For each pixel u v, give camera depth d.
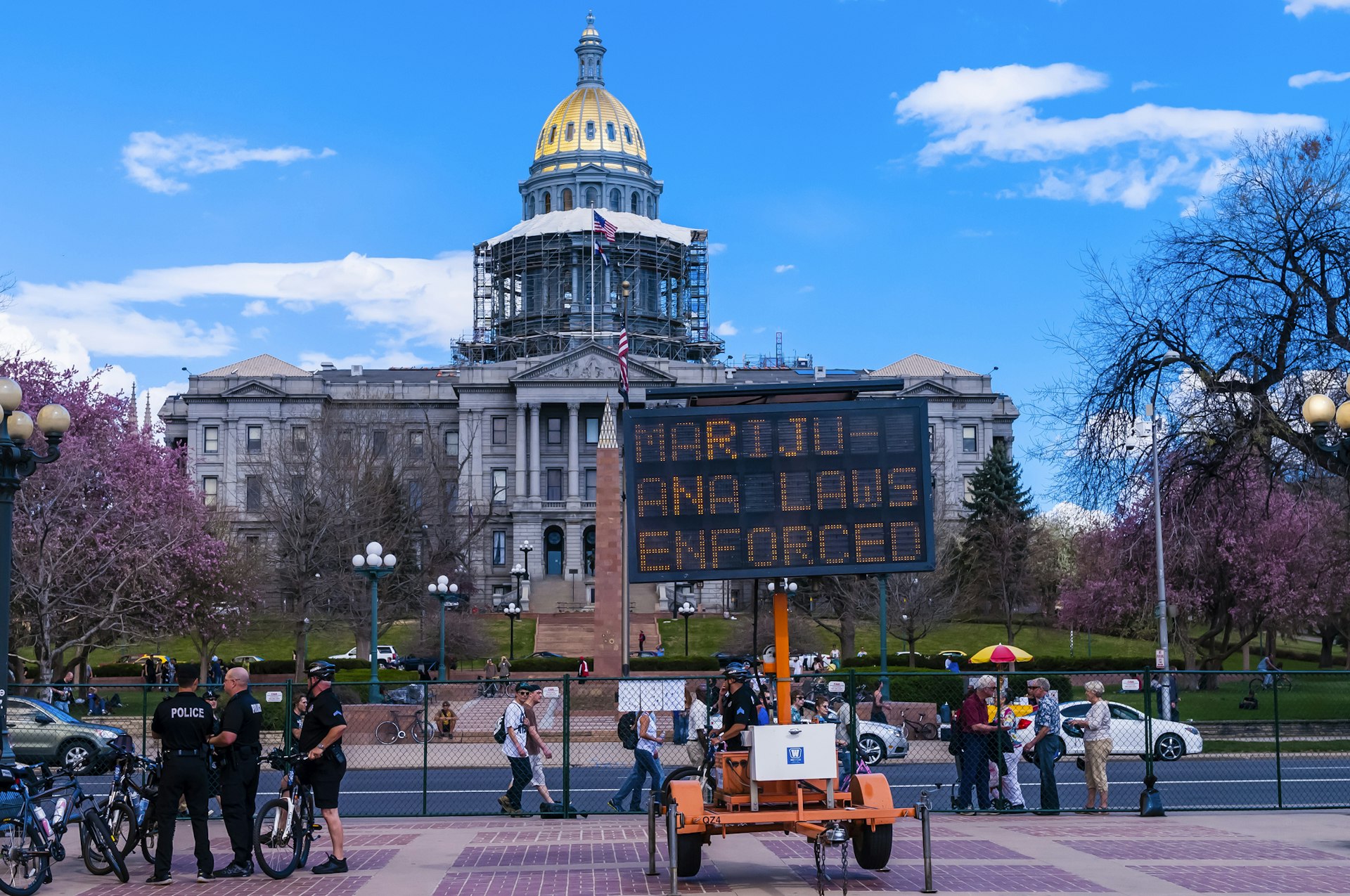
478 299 149.25
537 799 24.05
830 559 16.42
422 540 83.56
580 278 141.75
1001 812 21.19
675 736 24.58
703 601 113.75
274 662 70.50
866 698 37.47
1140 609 56.94
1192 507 34.66
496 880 15.07
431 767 28.50
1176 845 17.38
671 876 13.88
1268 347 31.33
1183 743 32.56
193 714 15.30
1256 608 53.94
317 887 14.74
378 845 18.11
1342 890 14.00
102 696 39.94
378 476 81.12
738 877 15.12
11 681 45.09
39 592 45.38
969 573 94.12
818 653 78.31
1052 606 97.94
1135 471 34.34
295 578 72.62
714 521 16.50
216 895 14.34
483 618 101.69
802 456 16.59
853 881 14.68
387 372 147.88
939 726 37.19
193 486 74.94
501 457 129.12
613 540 55.56
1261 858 16.20
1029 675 21.62
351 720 33.69
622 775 28.59
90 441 50.06
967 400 133.62
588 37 158.62
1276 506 50.72
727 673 15.62
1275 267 31.47
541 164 153.00
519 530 125.81
